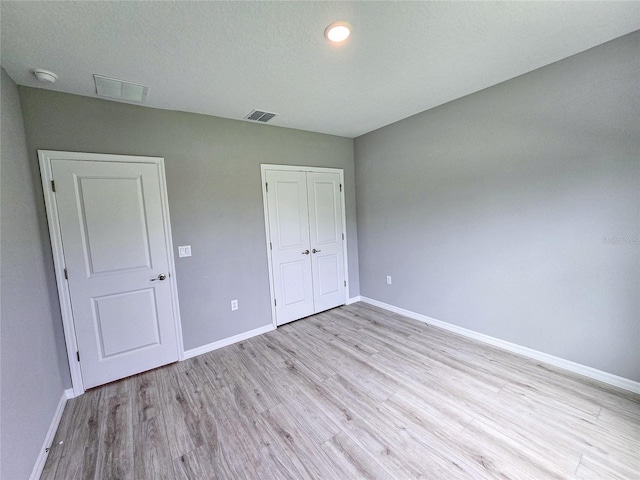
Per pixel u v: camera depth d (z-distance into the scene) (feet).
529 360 8.09
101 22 4.80
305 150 11.87
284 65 6.53
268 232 10.94
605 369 6.93
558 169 7.25
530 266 7.98
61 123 7.17
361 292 14.05
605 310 6.81
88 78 6.58
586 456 4.98
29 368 5.43
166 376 8.16
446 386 7.11
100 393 7.47
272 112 9.39
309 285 12.34
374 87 7.97
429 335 10.03
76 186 7.37
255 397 7.04
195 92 7.63
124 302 8.11
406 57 6.48
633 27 5.76
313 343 9.87
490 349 8.82
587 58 6.56
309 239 12.25
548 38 6.02
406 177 11.19
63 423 6.37
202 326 9.49
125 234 8.05
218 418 6.36
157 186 8.50
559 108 7.09
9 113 5.96
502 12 5.10
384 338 9.98
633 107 6.10
